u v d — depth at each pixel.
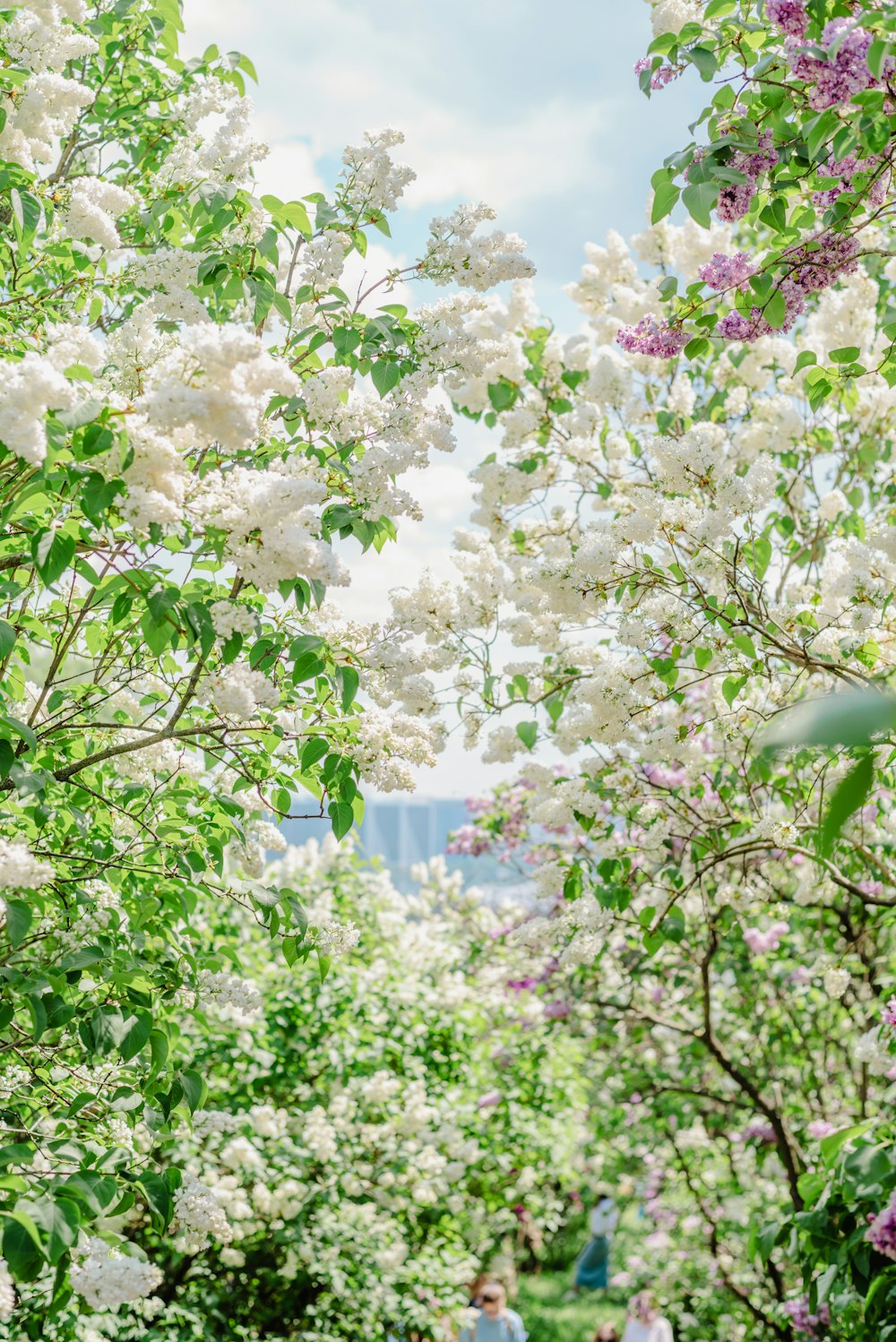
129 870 2.64
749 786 3.50
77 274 2.81
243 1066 5.30
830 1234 3.05
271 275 2.60
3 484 2.36
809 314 4.64
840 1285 3.10
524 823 5.73
